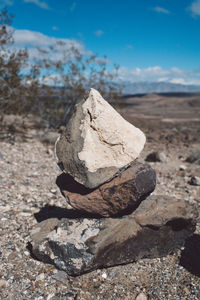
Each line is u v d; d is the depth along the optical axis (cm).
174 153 1247
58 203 606
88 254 373
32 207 579
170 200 454
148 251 416
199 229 506
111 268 401
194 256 427
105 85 1560
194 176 805
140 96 12225
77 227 407
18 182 713
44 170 848
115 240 389
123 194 395
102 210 408
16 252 425
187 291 358
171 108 5781
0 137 1210
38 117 1645
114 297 351
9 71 1189
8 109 1361
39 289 358
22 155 988
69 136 411
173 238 432
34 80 1366
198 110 5094
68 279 379
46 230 434
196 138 1675
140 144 411
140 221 410
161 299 347
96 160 389
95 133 398
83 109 408
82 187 419
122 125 411
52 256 393
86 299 345
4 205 568
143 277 386
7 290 353
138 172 401
